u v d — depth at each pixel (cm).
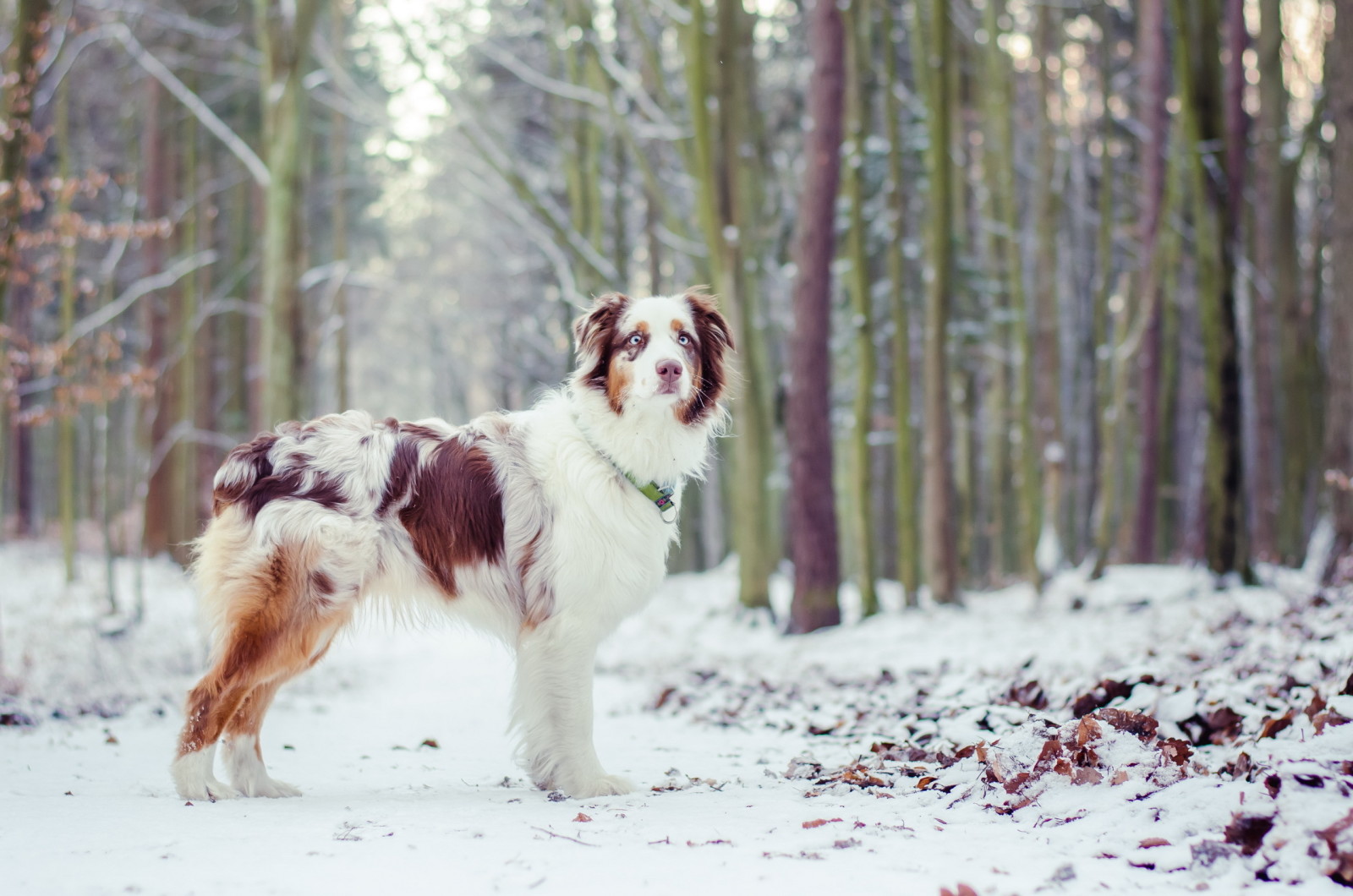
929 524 1506
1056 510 1867
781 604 1717
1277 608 1050
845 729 644
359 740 647
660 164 2070
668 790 461
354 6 2125
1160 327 1908
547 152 2383
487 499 470
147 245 2048
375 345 4556
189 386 1939
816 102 1357
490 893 288
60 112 1578
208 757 443
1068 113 2291
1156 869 308
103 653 1084
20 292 1917
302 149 1370
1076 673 743
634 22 1681
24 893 286
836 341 2050
